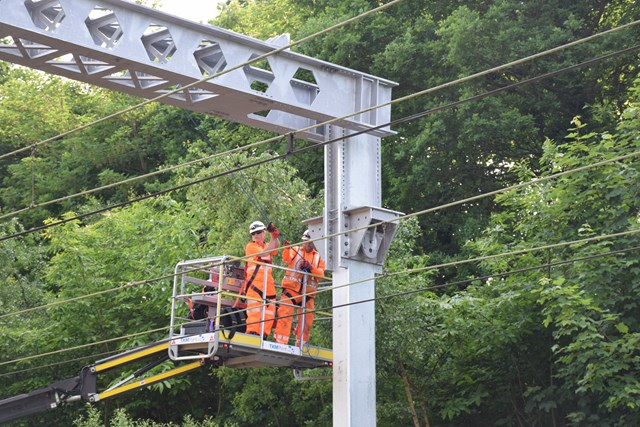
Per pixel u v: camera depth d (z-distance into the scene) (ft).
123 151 182.91
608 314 86.02
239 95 63.62
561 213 94.84
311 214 96.02
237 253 95.50
